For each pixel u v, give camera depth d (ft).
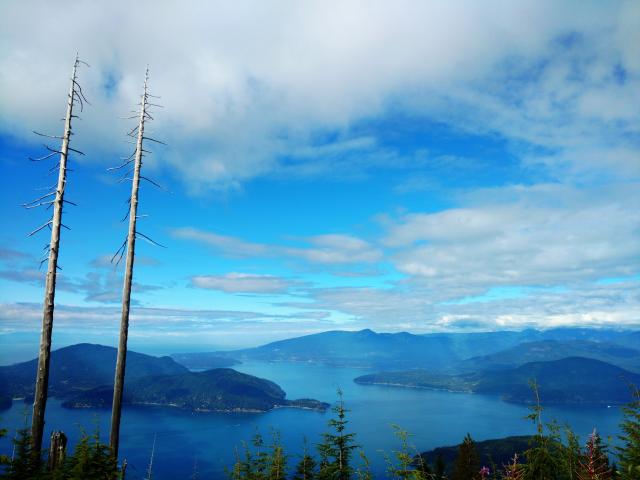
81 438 44.16
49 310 52.95
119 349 56.34
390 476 36.52
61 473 41.24
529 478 28.48
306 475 57.06
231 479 59.06
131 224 59.06
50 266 53.62
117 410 54.39
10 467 42.80
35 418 50.03
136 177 59.62
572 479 26.99
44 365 51.67
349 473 53.11
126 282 58.03
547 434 29.68
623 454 25.58
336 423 60.03
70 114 56.03
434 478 35.47
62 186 54.95
